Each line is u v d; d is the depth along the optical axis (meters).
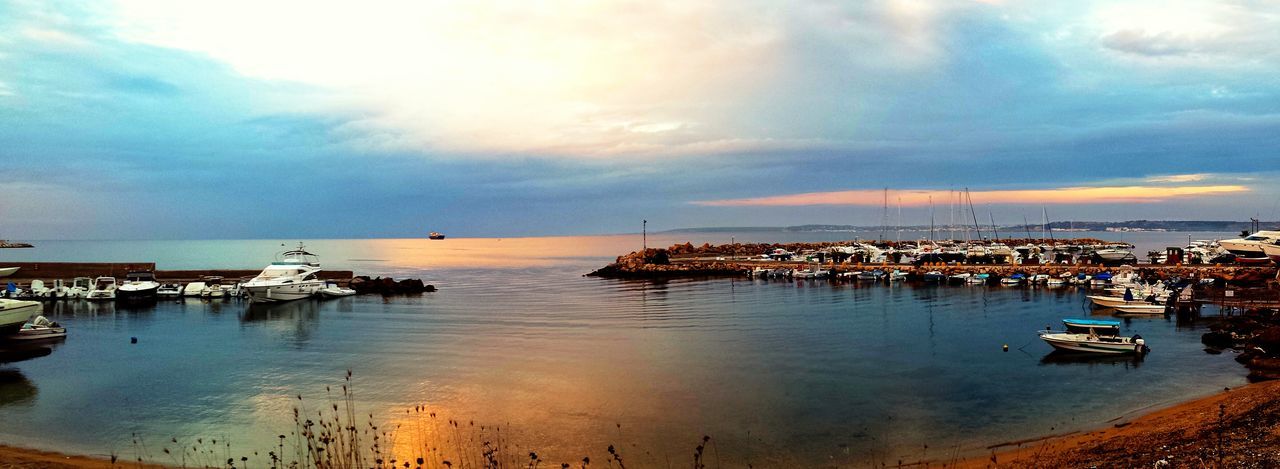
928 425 29.75
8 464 25.22
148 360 44.31
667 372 39.62
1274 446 21.23
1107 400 33.12
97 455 26.67
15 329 49.59
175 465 25.55
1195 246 121.81
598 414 31.62
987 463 24.73
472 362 42.62
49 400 34.53
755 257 148.12
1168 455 21.72
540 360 43.09
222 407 33.09
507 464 25.28
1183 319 59.72
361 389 36.25
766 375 38.81
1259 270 78.50
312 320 62.97
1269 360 39.59
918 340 49.69
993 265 109.31
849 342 48.94
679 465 25.30
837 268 108.31
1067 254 115.12
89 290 79.44
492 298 81.06
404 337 52.44
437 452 26.58
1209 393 33.78
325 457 25.66
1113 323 45.75
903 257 122.50
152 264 105.62
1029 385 36.31
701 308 69.62
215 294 81.12
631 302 75.81
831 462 25.56
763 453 26.50
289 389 36.34
